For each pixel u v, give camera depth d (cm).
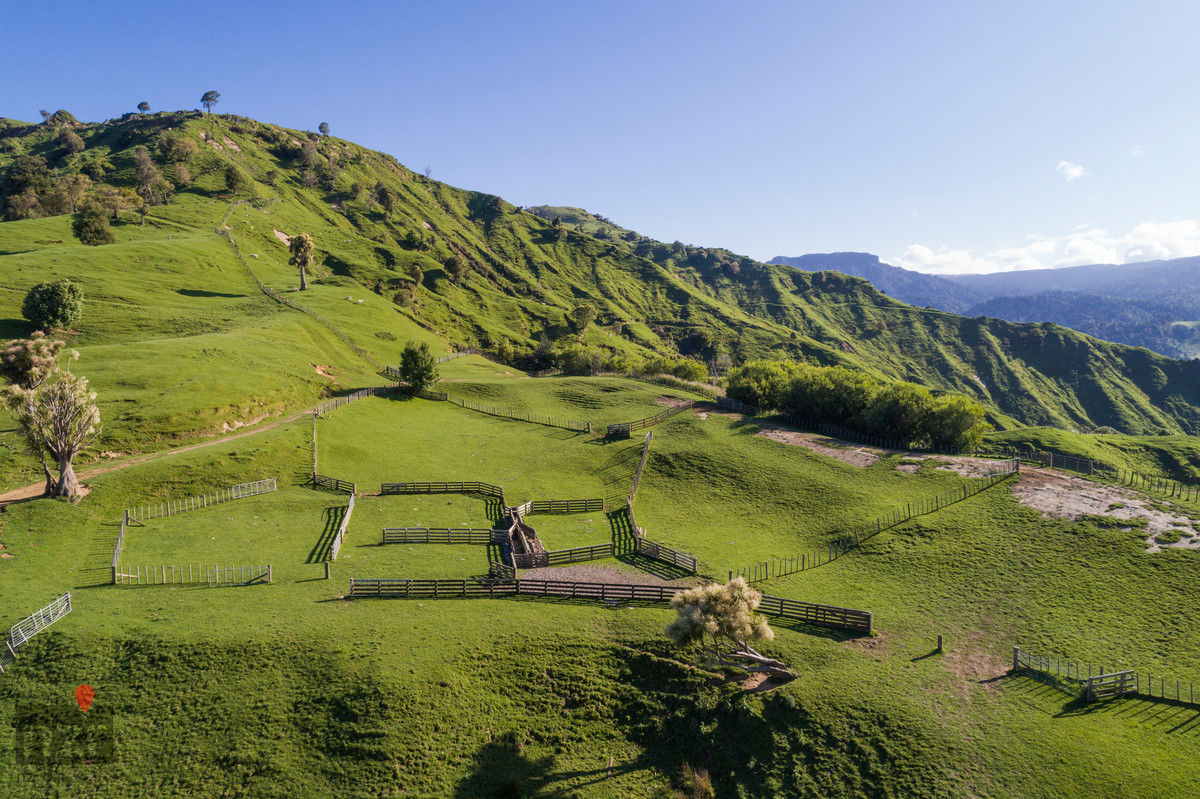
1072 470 6188
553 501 6366
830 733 3072
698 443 7850
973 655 3634
